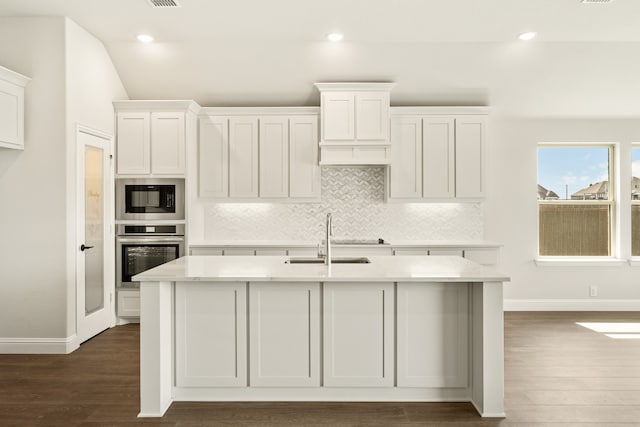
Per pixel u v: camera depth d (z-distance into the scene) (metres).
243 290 3.09
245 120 5.59
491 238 5.96
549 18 4.23
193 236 5.50
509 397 3.21
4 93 3.96
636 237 6.06
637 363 3.94
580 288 5.93
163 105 5.23
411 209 5.95
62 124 4.21
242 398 3.14
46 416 2.93
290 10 4.07
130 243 5.26
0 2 3.91
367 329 3.11
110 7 4.02
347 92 5.38
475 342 3.05
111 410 3.01
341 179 5.93
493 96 5.58
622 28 4.47
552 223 6.05
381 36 4.67
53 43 4.21
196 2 3.91
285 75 5.32
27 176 4.21
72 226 4.32
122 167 5.27
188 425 2.80
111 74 5.14
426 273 3.03
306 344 3.11
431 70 5.23
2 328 4.23
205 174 5.59
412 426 2.78
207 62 5.16
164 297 3.00
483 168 5.55
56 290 4.22
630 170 5.89
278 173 5.59
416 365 3.11
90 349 4.34
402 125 5.54
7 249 4.23
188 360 3.12
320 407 3.04
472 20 4.28
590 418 2.88
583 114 5.80
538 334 4.84
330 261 3.69
